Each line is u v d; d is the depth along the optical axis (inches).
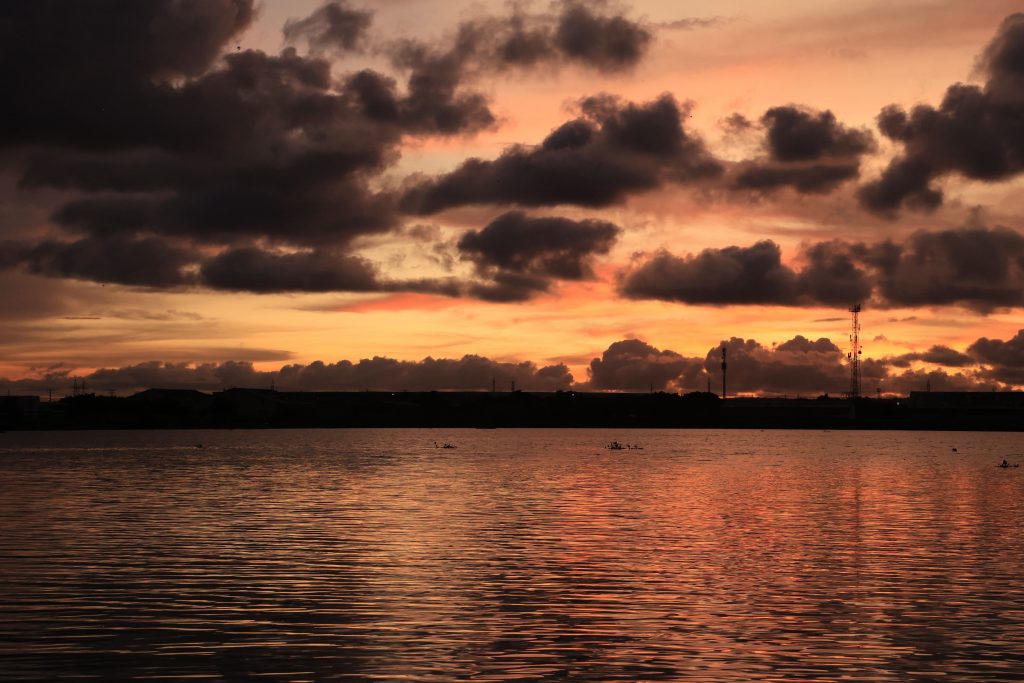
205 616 1321.4
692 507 2817.4
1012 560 1811.0
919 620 1316.4
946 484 3868.1
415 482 3811.5
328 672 1074.7
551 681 1048.8
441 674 1069.8
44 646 1168.8
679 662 1117.7
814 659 1130.0
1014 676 1069.8
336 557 1807.3
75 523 2349.9
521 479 3996.1
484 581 1572.3
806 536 2151.8
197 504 2859.3
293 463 5216.5
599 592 1488.7
